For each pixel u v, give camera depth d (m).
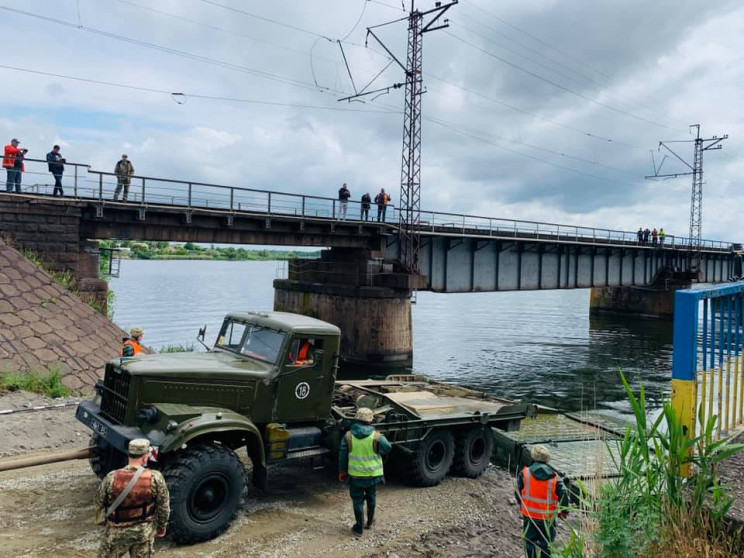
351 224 30.33
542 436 11.90
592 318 60.78
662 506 4.08
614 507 4.11
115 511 4.95
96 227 22.14
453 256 35.56
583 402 22.69
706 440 4.20
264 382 7.88
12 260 16.30
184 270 148.50
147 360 7.57
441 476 9.40
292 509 7.82
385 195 33.06
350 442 7.20
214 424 6.82
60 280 18.64
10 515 6.86
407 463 9.18
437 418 9.31
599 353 36.31
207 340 33.97
